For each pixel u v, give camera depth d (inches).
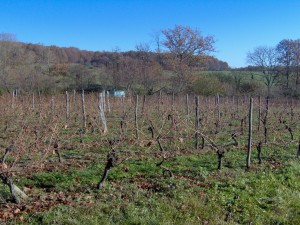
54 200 265.0
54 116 557.6
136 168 362.9
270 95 1643.7
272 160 422.9
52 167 360.2
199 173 349.1
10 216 233.1
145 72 1706.4
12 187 255.9
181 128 531.5
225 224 235.1
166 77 1728.6
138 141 414.6
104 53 2591.0
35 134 414.9
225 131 625.6
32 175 329.4
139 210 248.5
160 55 1924.2
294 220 249.0
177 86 1665.8
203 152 449.7
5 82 1512.1
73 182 314.2
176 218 241.4
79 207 248.7
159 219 237.1
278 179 339.0
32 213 239.0
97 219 233.1
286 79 1924.2
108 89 1686.8
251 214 252.2
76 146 470.9
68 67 1852.9
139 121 663.1
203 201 268.7
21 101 881.5
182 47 1866.4
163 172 344.5
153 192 289.7
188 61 1870.1
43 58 1952.5
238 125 711.1
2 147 438.6
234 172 356.2
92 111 707.4
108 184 305.7
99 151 447.2
